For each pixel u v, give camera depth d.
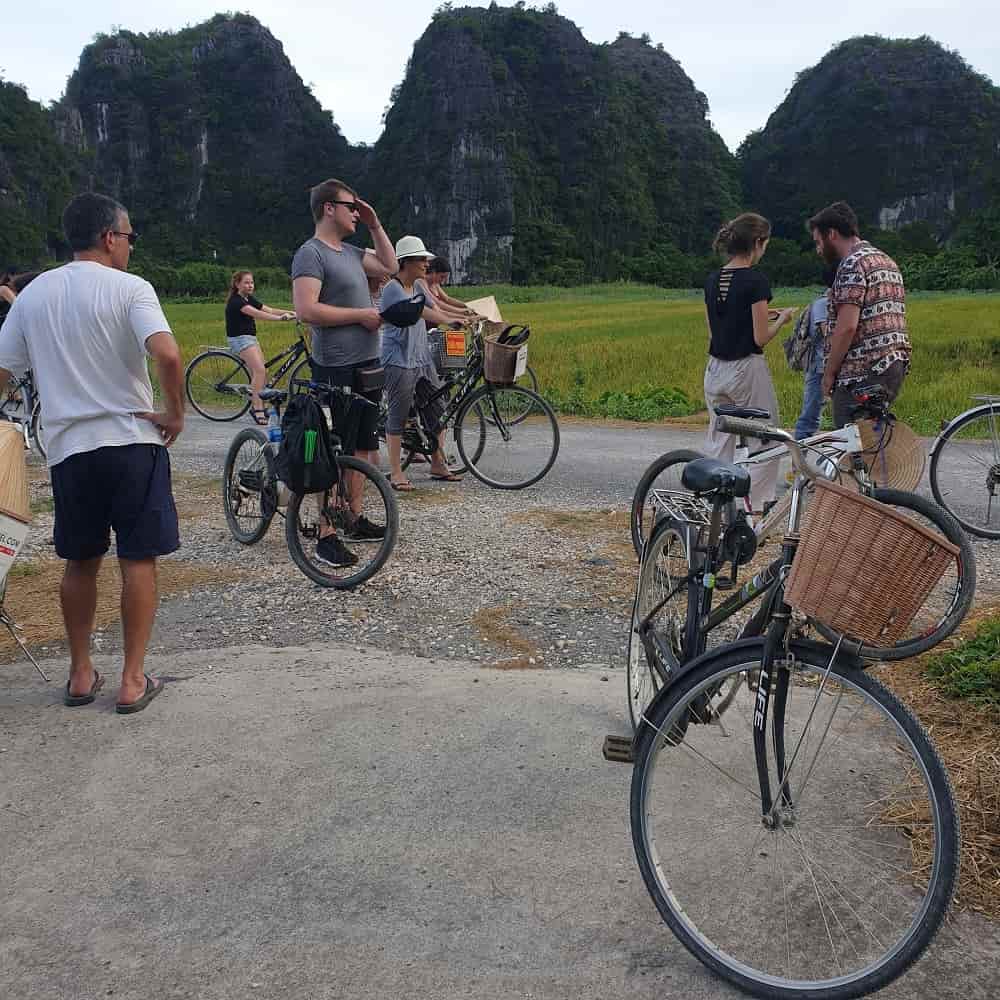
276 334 24.27
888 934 2.60
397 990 2.46
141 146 171.62
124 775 3.51
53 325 3.88
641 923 2.71
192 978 2.52
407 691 4.18
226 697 4.14
